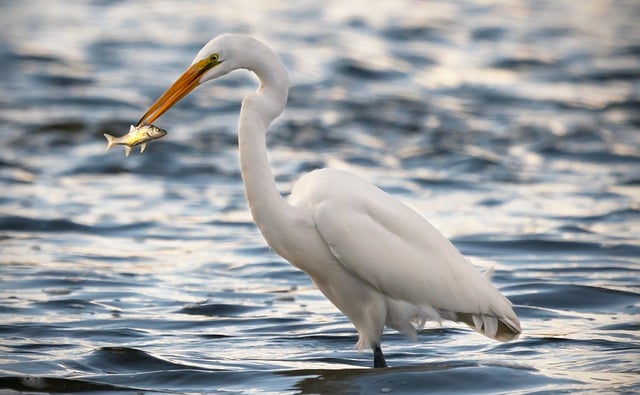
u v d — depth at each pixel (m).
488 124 22.59
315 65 29.09
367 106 24.06
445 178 17.92
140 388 7.82
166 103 7.96
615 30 36.97
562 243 13.38
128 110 23.23
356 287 8.29
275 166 18.64
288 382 7.93
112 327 9.70
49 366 8.32
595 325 9.84
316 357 8.80
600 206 15.89
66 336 9.35
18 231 14.10
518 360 8.55
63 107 23.36
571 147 20.50
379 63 29.69
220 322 9.99
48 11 38.34
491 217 15.14
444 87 26.84
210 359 8.69
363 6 40.81
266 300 10.90
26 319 9.88
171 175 18.12
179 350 8.98
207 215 15.35
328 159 19.30
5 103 23.66
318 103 24.31
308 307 10.65
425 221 8.45
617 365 8.30
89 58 29.66
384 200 8.30
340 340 9.39
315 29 35.28
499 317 8.26
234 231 14.38
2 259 12.51
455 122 22.64
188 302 10.75
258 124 8.03
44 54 29.80
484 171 18.55
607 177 18.17
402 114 23.31
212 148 20.08
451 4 42.09
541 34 35.72
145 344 9.17
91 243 13.57
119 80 26.77
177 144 20.11
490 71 29.22
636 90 26.84
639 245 13.32
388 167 18.89
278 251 8.34
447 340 9.42
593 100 25.45
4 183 17.12
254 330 9.73
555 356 8.69
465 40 34.19
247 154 8.02
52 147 19.89
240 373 8.16
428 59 30.73
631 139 21.36
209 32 34.38
